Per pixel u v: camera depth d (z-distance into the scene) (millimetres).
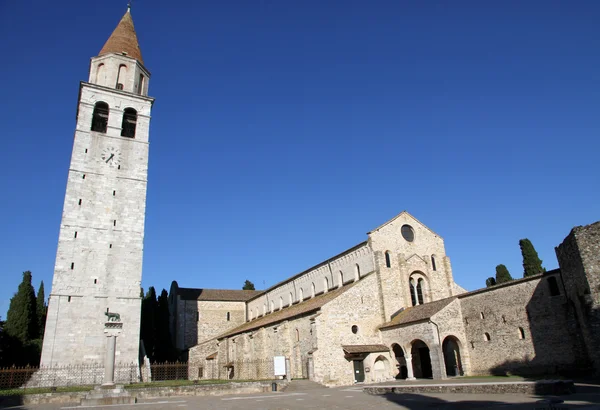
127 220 59594
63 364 50375
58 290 52844
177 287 95938
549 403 22500
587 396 24938
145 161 63625
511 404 24031
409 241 62156
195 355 77188
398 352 53844
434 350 46562
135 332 55344
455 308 49875
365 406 28422
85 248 56000
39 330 75125
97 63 66438
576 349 38344
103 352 52750
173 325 93438
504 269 73875
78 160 59250
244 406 30234
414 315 51688
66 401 36125
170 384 43469
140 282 57688
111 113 63562
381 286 56688
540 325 41812
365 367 51406
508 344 44500
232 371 71375
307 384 46562
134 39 70625
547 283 41750
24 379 49344
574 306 38500
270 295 86000
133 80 66812
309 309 53625
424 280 60844
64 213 56188
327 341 50594
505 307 45406
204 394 40625
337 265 66562
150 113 66750
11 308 69062
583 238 34938
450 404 26484
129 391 37312
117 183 60688
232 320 94125
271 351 60812
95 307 54156
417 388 35281
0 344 66125
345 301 53656
